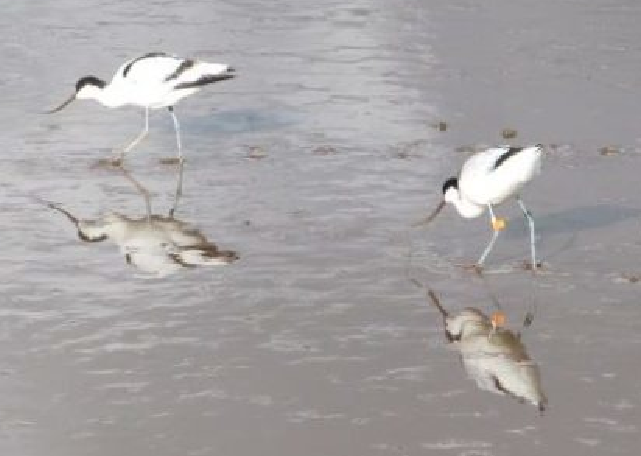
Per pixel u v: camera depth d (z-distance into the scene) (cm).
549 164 1764
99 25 2648
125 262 1437
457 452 1001
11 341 1223
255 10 2748
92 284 1368
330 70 2278
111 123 2000
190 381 1136
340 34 2528
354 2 2784
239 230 1538
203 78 1828
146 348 1206
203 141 1909
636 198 1630
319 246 1478
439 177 1716
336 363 1173
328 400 1097
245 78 2239
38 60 2375
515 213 1579
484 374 1146
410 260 1434
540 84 2175
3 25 2644
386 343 1216
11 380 1139
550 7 2716
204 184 1719
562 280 1370
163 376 1146
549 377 1141
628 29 2539
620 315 1276
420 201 1625
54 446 1019
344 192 1666
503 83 2181
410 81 2200
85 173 1769
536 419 1058
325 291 1345
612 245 1470
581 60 2322
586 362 1173
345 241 1492
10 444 1023
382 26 2581
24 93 2162
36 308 1303
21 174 1758
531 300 1319
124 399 1101
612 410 1073
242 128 1967
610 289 1341
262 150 1855
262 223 1560
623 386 1120
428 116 2003
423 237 1504
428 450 1005
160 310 1296
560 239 1492
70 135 1941
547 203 1612
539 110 2025
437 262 1428
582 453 998
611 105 2047
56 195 1675
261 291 1345
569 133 1905
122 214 1603
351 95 2127
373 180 1709
